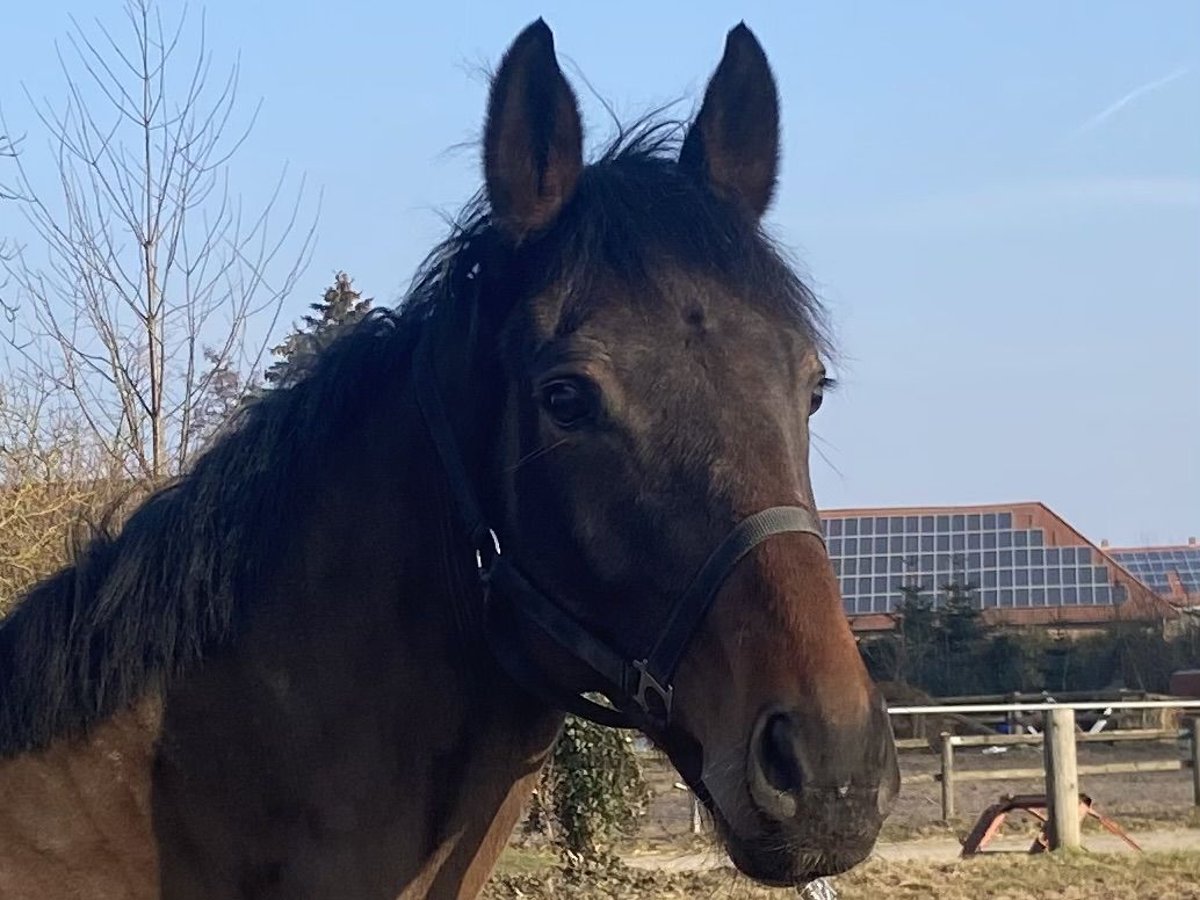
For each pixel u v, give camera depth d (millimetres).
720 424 2262
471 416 2537
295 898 2479
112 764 2479
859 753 2043
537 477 2379
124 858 2441
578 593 2369
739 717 2123
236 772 2502
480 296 2531
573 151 2504
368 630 2559
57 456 7949
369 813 2516
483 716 2604
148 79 8523
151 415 8266
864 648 25609
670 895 9219
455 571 2564
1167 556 39469
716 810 2168
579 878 9617
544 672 2480
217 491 2611
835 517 35875
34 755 2494
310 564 2594
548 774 9688
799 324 2432
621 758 9680
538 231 2486
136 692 2504
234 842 2488
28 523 7531
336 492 2641
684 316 2330
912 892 9117
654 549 2262
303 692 2525
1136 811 13352
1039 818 10984
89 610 2535
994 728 19453
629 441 2279
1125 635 25438
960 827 12516
